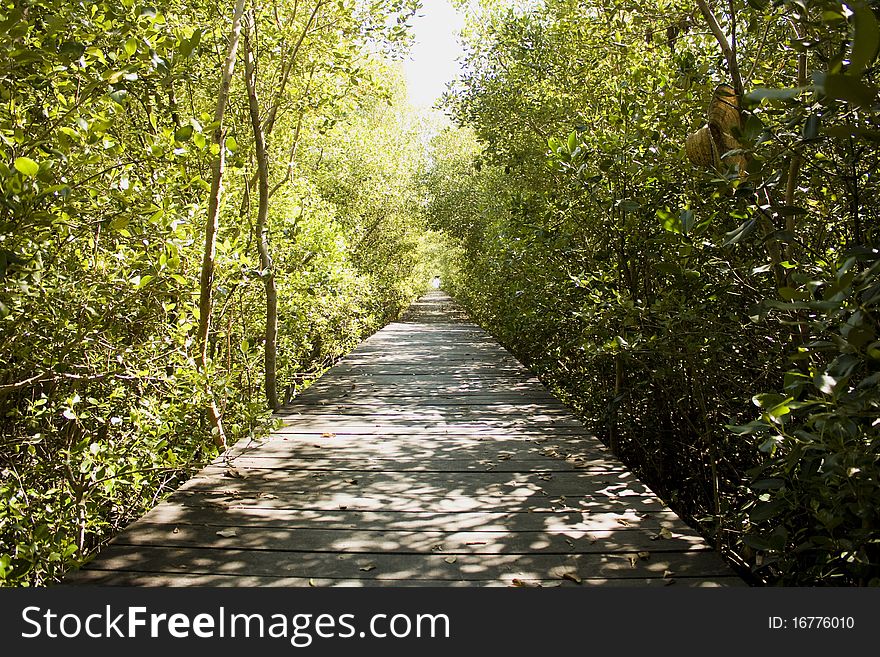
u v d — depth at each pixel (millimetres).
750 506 3311
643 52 4973
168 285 3383
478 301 14406
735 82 2980
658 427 4738
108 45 2711
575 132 4379
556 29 6605
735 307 3512
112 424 3529
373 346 10031
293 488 3445
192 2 4738
